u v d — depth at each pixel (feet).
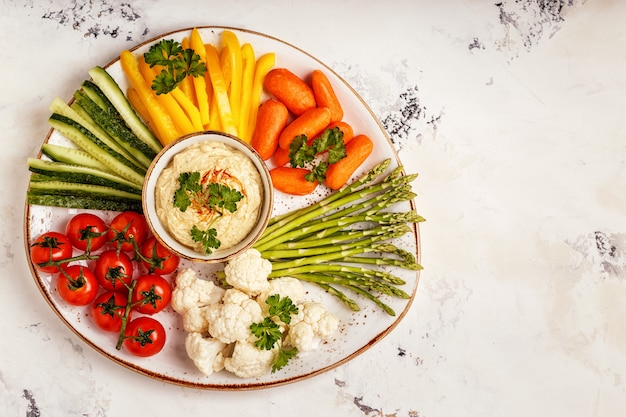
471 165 2.55
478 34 2.58
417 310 2.49
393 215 2.33
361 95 2.52
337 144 2.30
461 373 2.49
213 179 2.15
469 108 2.56
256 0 2.50
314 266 2.34
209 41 2.36
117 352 2.25
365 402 2.46
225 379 2.29
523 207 2.56
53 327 2.38
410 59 2.55
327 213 2.42
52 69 2.43
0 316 2.37
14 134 2.41
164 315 2.34
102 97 2.30
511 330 2.52
